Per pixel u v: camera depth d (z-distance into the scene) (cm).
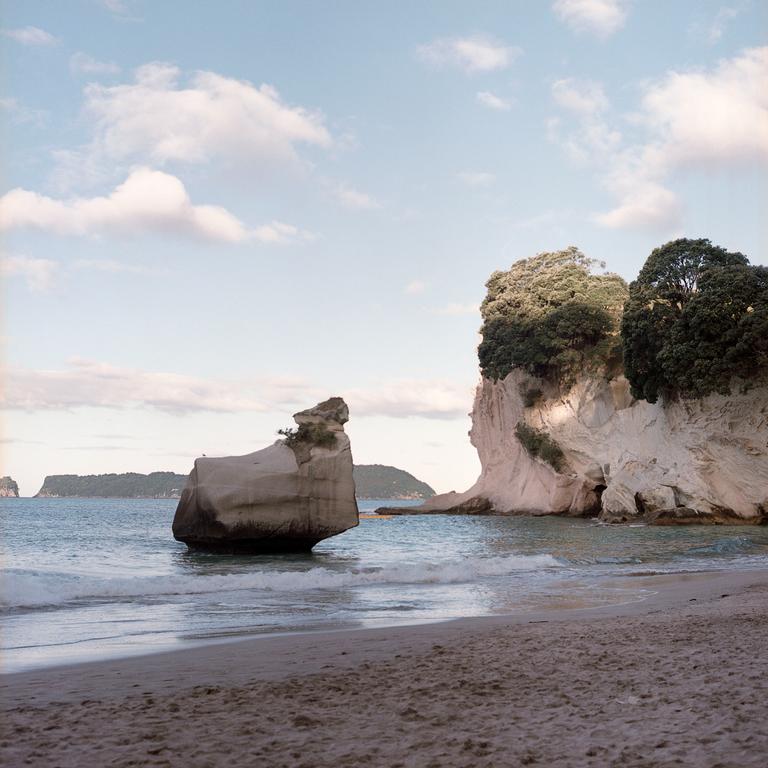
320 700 738
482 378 10688
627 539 4494
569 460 8412
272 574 2173
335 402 3453
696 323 5806
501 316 9006
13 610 1595
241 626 1384
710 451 6116
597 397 8088
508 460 9900
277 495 3198
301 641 1148
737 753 532
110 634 1280
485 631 1212
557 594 1931
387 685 805
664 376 6300
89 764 542
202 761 548
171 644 1152
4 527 6347
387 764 539
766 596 1669
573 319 8175
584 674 841
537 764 531
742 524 5969
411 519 9088
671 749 548
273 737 611
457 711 689
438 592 1981
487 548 3916
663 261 6475
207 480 3212
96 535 4938
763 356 5678
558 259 9519
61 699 760
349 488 3322
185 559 3022
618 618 1348
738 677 779
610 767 518
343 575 2222
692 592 1844
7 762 545
